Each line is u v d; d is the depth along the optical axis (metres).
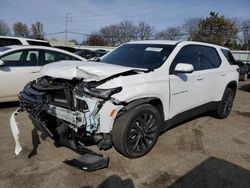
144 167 3.64
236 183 3.39
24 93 3.98
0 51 6.01
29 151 3.94
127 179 3.34
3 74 5.82
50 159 3.73
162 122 4.19
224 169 3.72
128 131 3.57
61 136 3.53
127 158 3.84
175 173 3.54
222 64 5.68
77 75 3.39
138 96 3.58
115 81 3.42
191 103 4.74
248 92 10.76
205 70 5.08
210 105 5.42
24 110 4.10
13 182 3.17
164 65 4.15
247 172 3.68
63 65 3.71
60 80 3.69
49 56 6.67
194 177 3.47
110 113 3.36
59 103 3.51
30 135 4.51
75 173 3.42
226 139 4.84
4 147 4.04
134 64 4.34
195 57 4.90
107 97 3.28
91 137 3.49
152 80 3.84
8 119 5.34
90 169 3.26
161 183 3.30
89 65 3.61
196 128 5.34
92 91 3.29
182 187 3.24
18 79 6.04
